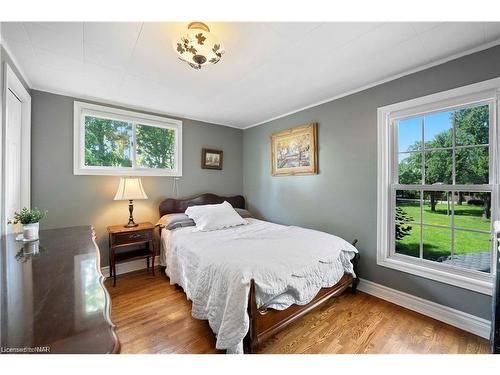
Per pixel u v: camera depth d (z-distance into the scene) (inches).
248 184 164.4
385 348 63.6
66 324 25.6
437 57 74.7
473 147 73.5
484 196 72.1
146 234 111.3
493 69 66.9
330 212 111.7
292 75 86.9
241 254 70.2
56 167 101.2
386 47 69.0
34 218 61.7
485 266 71.5
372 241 96.0
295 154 127.3
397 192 92.7
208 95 106.5
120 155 120.7
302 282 67.1
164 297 92.5
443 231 80.7
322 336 68.5
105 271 113.7
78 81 90.7
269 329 59.7
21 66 78.2
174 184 136.8
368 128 96.7
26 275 38.5
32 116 95.6
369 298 92.4
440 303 77.6
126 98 109.6
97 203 112.1
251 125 160.4
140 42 65.3
